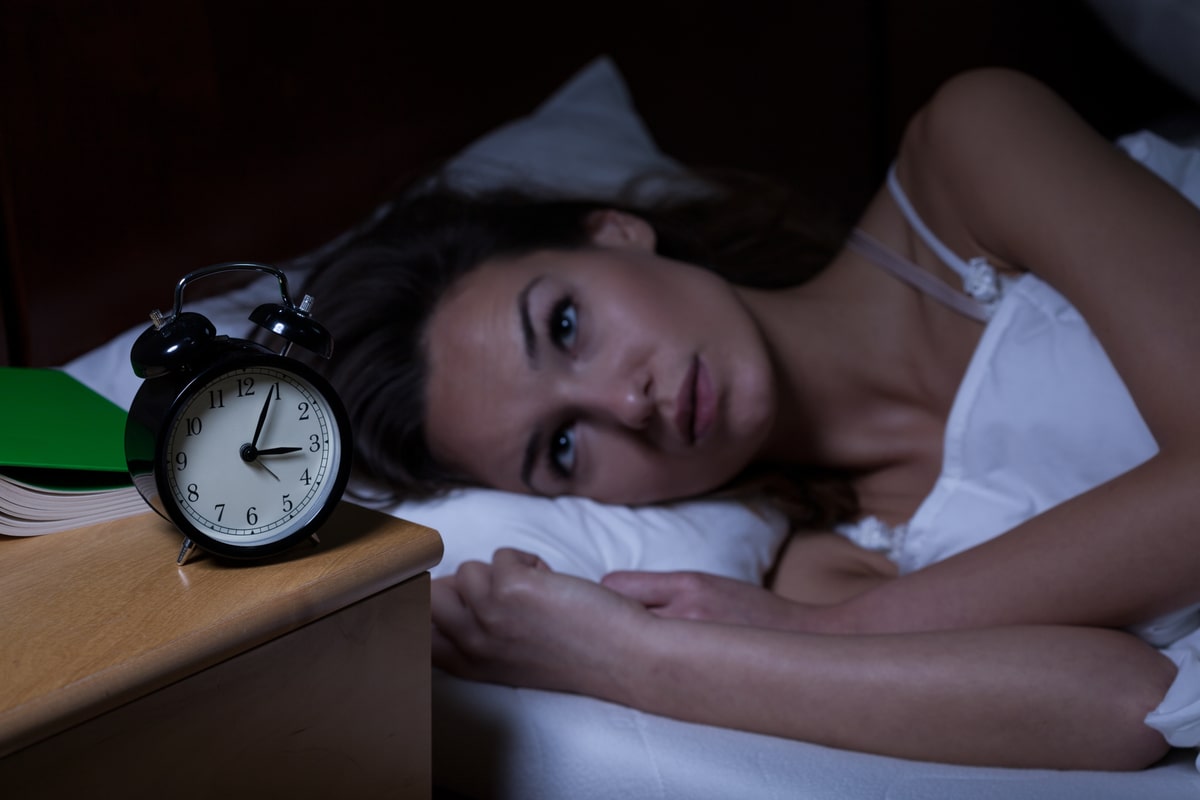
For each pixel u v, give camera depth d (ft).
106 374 4.04
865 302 4.37
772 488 4.33
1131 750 2.72
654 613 3.22
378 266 4.17
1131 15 5.24
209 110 4.67
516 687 3.26
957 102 4.08
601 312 3.76
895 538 4.15
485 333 3.83
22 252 4.26
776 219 5.01
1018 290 3.76
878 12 6.53
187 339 2.05
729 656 2.96
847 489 4.44
